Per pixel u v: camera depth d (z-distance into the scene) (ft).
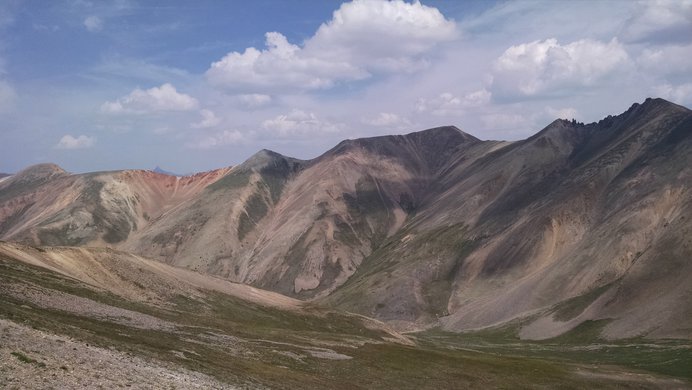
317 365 238.07
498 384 268.82
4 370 95.61
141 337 189.78
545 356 509.35
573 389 283.59
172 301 343.26
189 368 153.17
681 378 354.74
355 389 202.39
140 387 109.19
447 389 241.35
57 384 95.66
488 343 622.54
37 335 130.00
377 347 318.04
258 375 178.91
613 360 462.19
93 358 123.65
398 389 224.12
